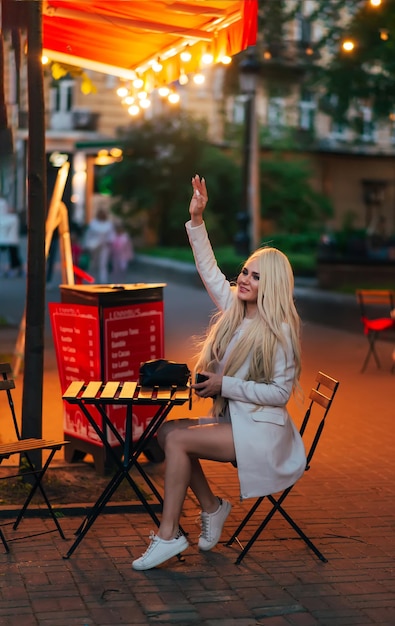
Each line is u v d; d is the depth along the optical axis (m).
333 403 10.23
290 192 36.59
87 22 8.05
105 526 6.00
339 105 33.59
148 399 5.28
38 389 6.78
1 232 26.30
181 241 36.50
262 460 5.25
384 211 42.75
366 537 5.90
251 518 6.25
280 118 38.72
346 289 24.56
